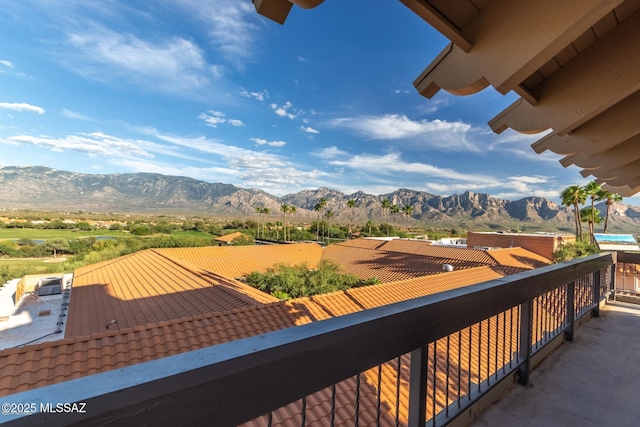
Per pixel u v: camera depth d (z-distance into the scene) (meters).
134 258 17.41
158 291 10.43
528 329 2.27
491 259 17.56
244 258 20.28
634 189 4.29
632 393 2.16
